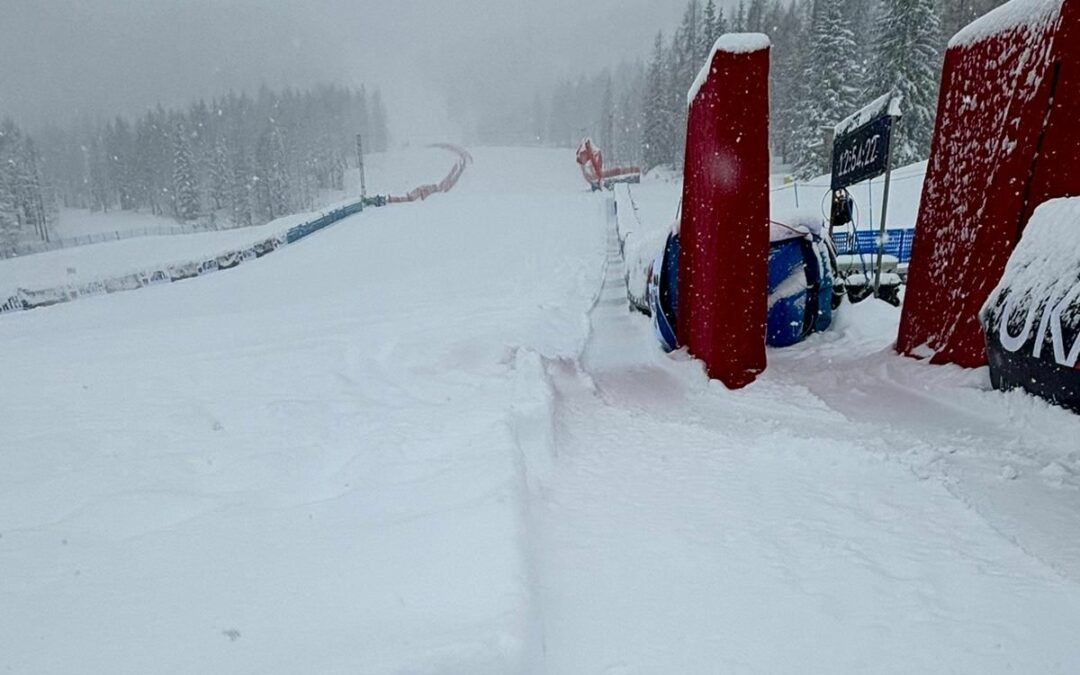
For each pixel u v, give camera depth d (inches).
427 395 209.0
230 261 1099.3
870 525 102.6
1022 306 149.6
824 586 86.3
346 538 96.6
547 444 146.9
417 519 99.9
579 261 809.5
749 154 196.5
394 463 134.7
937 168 208.1
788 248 270.5
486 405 174.4
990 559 90.5
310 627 73.4
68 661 70.2
